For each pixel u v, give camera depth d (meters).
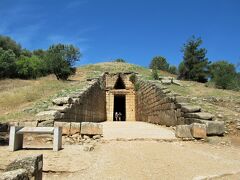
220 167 8.10
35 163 5.42
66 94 20.64
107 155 9.16
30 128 9.66
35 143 11.04
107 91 33.56
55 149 9.44
